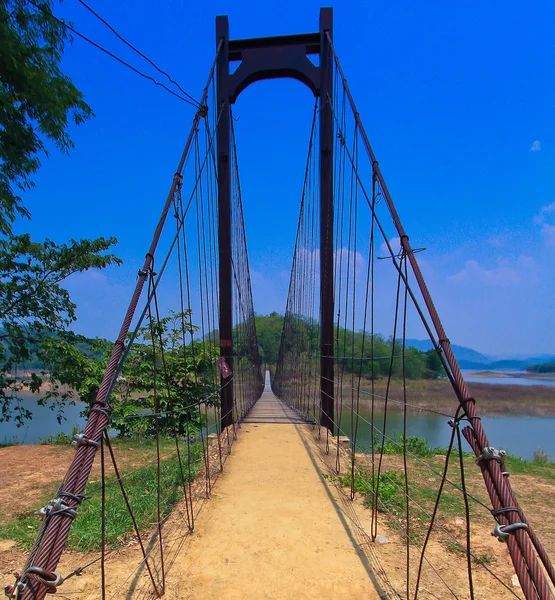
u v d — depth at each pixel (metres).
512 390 28.12
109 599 1.87
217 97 6.09
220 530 2.61
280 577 2.07
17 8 4.73
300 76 6.05
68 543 2.39
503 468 1.19
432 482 3.68
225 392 5.83
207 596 1.92
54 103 5.23
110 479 3.67
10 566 2.14
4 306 6.50
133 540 2.46
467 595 1.88
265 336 42.72
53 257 6.99
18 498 3.19
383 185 2.21
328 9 5.93
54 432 9.31
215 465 4.04
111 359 1.59
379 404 17.14
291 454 4.52
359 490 3.33
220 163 6.08
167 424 6.39
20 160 5.20
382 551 2.33
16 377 6.71
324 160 5.77
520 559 1.02
